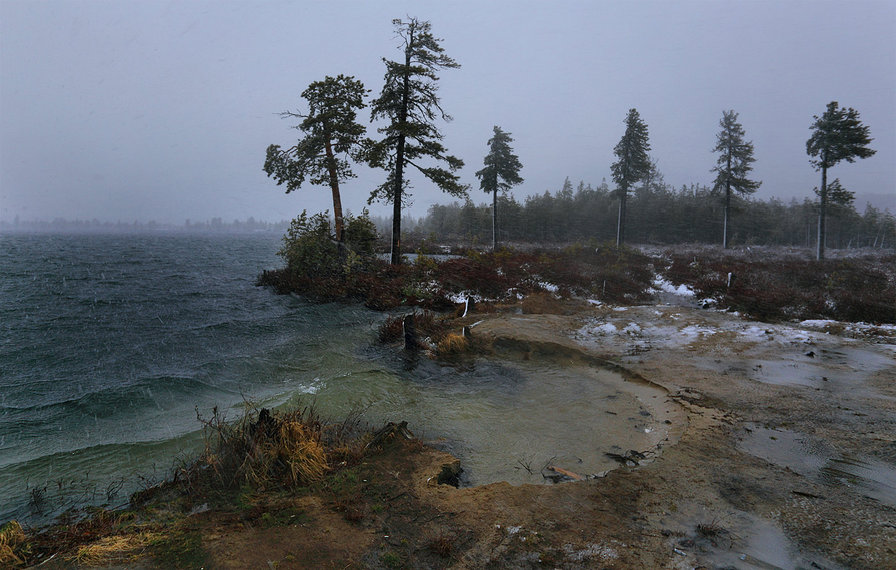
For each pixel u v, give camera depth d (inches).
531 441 221.3
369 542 131.9
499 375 331.9
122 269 1022.4
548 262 959.0
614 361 349.4
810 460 184.1
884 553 123.3
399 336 437.1
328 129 794.8
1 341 395.2
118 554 126.5
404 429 221.9
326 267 781.3
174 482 173.8
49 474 185.9
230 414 252.5
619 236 1552.7
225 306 589.0
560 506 152.0
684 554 124.3
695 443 201.5
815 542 129.9
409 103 816.3
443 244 1931.6
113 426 235.6
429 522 143.3
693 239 2591.0
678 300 708.0
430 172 824.3
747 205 2598.4
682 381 298.7
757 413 239.1
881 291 695.1
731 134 1594.5
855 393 269.4
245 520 145.2
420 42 784.3
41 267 1007.0
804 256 1348.4
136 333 438.6
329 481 171.8
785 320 541.0
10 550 126.6
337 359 370.9
